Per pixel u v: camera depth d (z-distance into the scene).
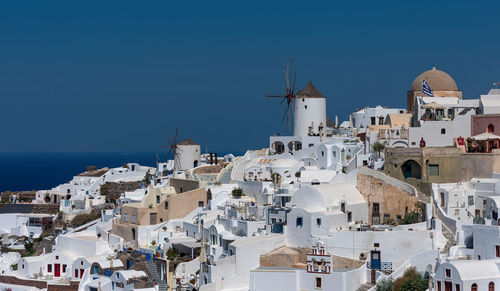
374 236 98.88
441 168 111.19
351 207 108.62
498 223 90.19
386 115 148.62
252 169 144.25
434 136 124.06
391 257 97.81
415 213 105.38
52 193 176.38
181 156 175.75
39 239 150.00
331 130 160.25
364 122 158.50
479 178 109.38
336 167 133.38
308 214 103.62
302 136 153.62
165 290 108.69
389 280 92.50
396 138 127.69
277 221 110.12
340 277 93.38
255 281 97.56
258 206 118.88
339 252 100.81
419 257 95.38
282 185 128.00
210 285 101.38
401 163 113.62
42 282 123.94
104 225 138.75
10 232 162.12
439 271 83.62
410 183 111.38
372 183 111.12
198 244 116.56
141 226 128.62
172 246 118.44
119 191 167.88
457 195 104.44
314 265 95.38
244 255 103.69
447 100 134.50
